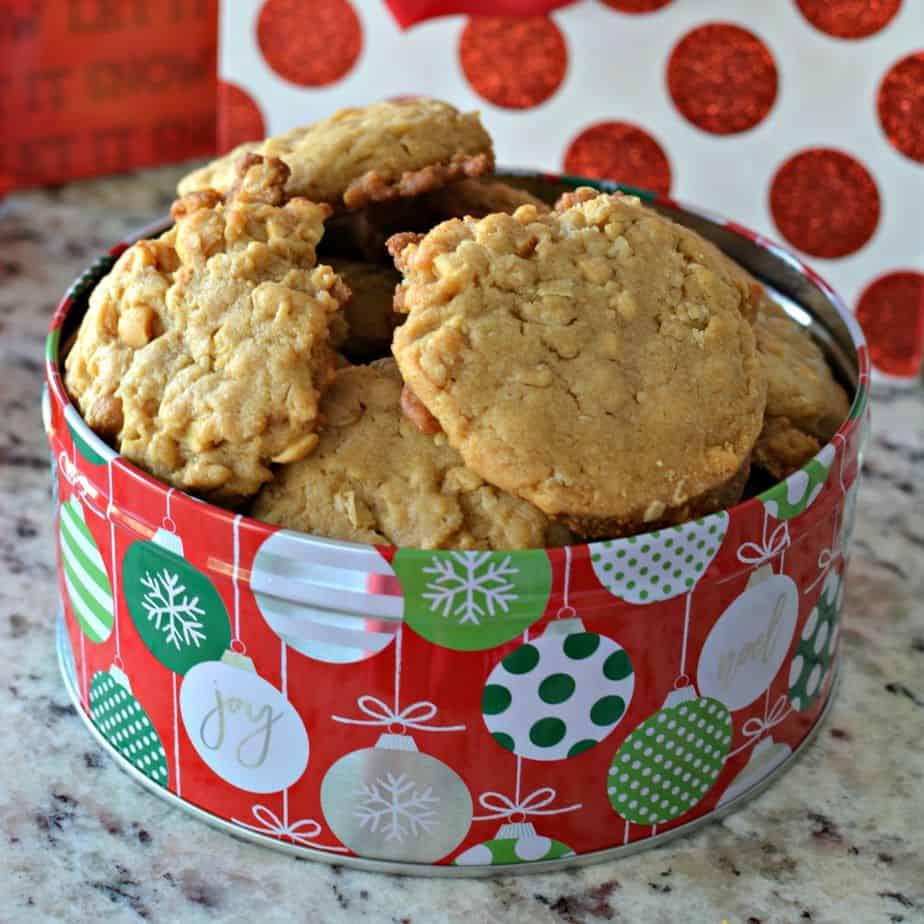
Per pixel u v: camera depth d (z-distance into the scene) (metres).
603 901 0.46
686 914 0.45
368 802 0.45
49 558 0.55
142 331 0.45
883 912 0.46
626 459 0.44
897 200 0.64
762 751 0.48
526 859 0.46
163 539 0.44
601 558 0.43
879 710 0.51
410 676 0.43
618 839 0.46
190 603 0.44
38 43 0.71
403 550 0.42
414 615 0.43
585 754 0.45
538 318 0.44
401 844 0.46
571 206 0.47
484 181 0.55
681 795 0.47
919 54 0.62
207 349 0.45
